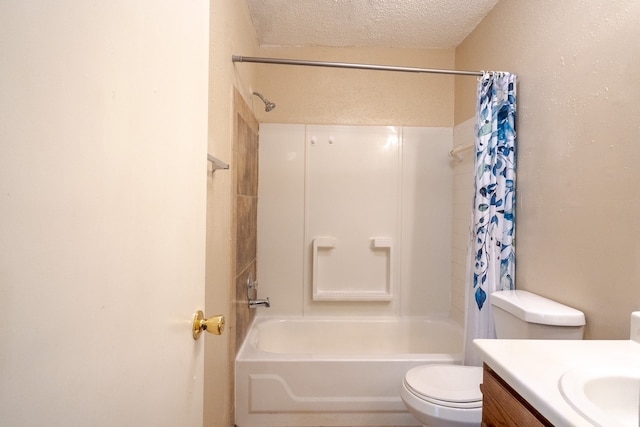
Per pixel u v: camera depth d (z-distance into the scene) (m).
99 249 0.36
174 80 0.53
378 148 2.25
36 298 0.28
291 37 2.12
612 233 0.99
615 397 0.66
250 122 1.94
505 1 1.63
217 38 1.25
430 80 2.26
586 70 1.09
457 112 2.21
